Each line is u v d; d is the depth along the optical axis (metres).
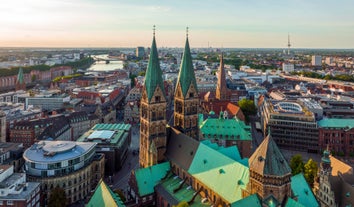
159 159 138.25
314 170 144.62
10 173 126.56
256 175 90.06
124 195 138.00
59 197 125.81
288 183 89.56
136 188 124.00
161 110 135.62
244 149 187.75
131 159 192.12
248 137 189.50
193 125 145.75
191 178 119.31
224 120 194.88
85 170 145.62
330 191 116.69
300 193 103.00
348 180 123.19
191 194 115.31
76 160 141.88
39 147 150.75
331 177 120.44
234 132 189.75
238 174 102.25
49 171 134.62
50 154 139.62
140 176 126.19
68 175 137.12
